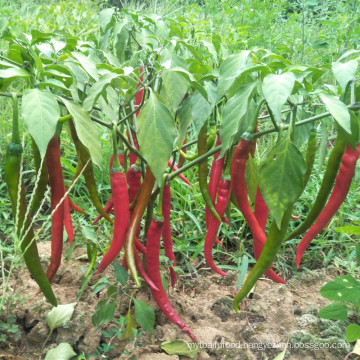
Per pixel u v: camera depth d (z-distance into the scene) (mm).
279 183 1401
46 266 2514
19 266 2371
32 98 1311
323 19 5535
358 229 2025
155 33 2416
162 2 6270
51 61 1745
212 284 2543
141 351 1999
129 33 2359
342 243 2891
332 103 1315
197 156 1866
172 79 1675
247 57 1603
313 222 1760
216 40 2322
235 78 1507
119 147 1954
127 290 2303
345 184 1661
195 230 2959
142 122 1513
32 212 1749
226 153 1865
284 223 1570
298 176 1395
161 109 1516
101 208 1886
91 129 1512
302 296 2521
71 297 2311
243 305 2373
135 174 1907
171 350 1993
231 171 1688
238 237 2916
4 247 2510
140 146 1517
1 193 3258
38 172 1561
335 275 2709
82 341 2094
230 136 1447
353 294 1919
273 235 1603
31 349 2070
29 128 1284
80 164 1934
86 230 1985
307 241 1802
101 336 2084
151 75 1940
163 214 2010
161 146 1508
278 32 5457
